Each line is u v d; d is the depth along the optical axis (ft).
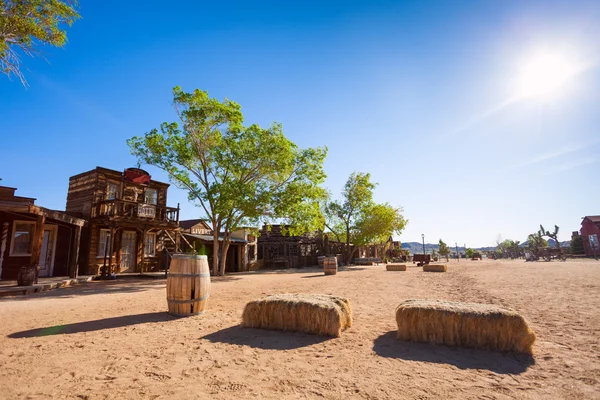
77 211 61.31
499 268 71.87
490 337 13.51
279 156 65.21
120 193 64.69
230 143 65.36
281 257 103.60
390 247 186.29
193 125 63.57
